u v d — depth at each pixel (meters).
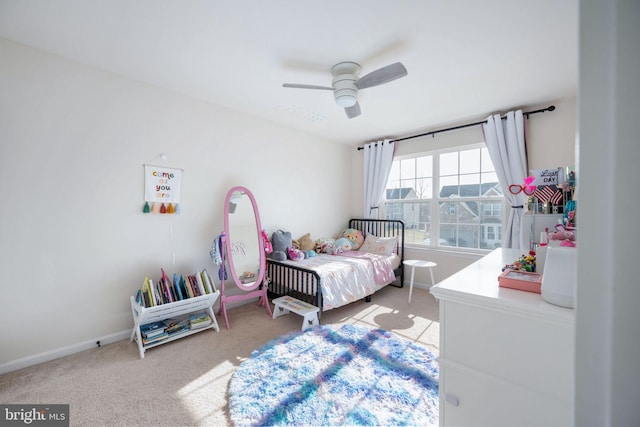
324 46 1.95
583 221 0.32
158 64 2.21
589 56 0.31
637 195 0.28
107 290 2.33
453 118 3.40
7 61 1.90
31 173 1.99
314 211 4.15
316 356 2.07
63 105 2.11
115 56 2.10
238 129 3.20
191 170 2.82
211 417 1.53
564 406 0.76
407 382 1.77
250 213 3.16
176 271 2.73
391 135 4.19
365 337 2.36
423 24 1.72
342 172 4.63
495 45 1.92
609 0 0.30
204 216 2.92
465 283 1.06
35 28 1.78
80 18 1.69
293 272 2.98
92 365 2.00
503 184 3.17
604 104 0.30
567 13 1.61
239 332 2.54
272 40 1.89
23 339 1.97
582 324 0.33
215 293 2.58
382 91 2.65
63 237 2.12
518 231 3.08
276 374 1.85
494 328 0.88
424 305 3.21
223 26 1.75
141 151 2.49
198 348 2.25
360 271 3.19
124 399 1.66
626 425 0.30
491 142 3.21
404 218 4.22
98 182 2.27
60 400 1.65
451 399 0.98
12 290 1.93
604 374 0.31
